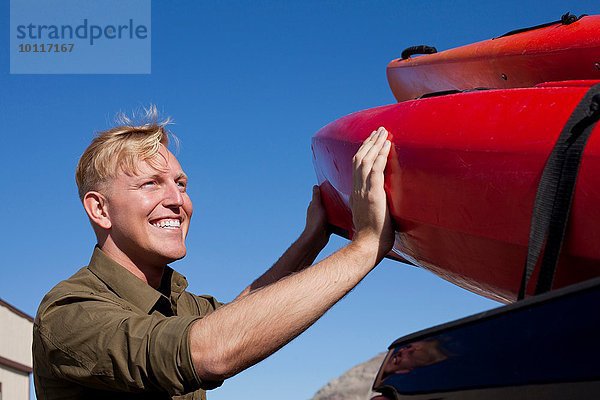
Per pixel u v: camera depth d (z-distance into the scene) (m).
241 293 3.32
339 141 3.01
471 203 2.32
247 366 2.34
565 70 2.84
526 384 1.33
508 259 2.29
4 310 20.03
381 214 2.65
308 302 2.39
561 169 1.95
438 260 2.66
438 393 1.45
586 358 1.28
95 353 2.39
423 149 2.51
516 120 2.26
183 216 2.88
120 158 2.77
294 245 3.42
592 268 1.99
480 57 3.18
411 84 3.72
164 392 2.58
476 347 1.44
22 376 21.00
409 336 1.60
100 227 2.83
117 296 2.71
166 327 2.34
